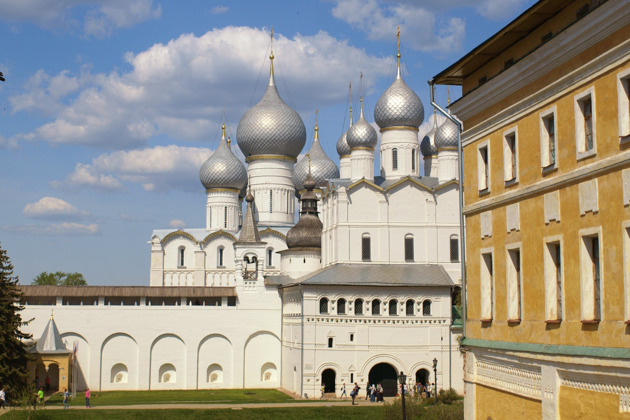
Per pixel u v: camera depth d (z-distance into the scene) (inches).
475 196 1473.9
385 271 3946.9
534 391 1234.6
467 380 1499.8
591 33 1059.9
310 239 4554.6
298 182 5797.2
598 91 1055.0
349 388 3737.7
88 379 4153.5
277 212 5600.4
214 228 5536.4
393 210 4089.6
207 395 3897.6
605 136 1037.8
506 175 1343.5
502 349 1325.0
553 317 1185.4
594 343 1056.8
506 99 1349.7
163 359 4239.7
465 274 1541.6
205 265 5383.9
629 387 987.3
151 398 3722.9
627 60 991.0
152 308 4252.0
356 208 4077.3
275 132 5570.9
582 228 1091.9
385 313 3789.4
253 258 4498.0
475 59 1469.0
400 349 3777.1
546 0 1164.5
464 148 1529.3
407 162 4355.3
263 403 3348.9
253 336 4318.4
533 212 1241.4
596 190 1056.2
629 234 987.3
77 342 4168.3
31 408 2972.4
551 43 1152.2
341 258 4030.5
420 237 4082.2
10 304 3309.5
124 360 4210.1
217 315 4296.3
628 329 982.4
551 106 1186.6
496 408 1381.6
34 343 3868.1
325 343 3757.4
